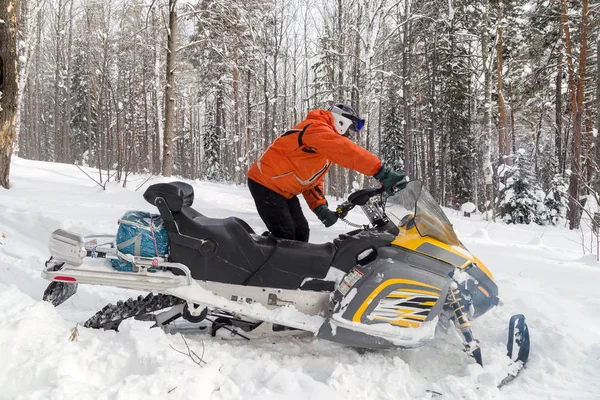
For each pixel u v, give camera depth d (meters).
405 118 20.67
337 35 21.16
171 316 2.93
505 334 3.34
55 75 36.91
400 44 21.16
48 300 2.89
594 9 17.17
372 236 2.96
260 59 25.47
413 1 19.31
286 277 2.90
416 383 2.68
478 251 6.73
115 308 2.98
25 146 40.59
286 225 3.23
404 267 2.82
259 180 3.22
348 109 3.17
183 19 17.22
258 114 35.69
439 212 3.06
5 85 8.64
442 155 27.91
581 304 4.20
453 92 24.59
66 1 33.75
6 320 2.54
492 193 17.50
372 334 2.73
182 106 42.28
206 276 2.86
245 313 2.79
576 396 2.66
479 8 20.61
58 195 8.69
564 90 22.69
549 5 20.44
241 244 2.87
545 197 20.34
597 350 3.18
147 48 21.50
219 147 34.75
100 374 2.38
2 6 8.41
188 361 2.45
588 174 12.77
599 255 6.59
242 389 2.36
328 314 2.93
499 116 21.88
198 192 13.30
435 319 2.83
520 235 11.73
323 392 2.37
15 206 6.55
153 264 2.75
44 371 2.26
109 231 5.68
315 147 2.95
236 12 18.02
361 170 2.83
